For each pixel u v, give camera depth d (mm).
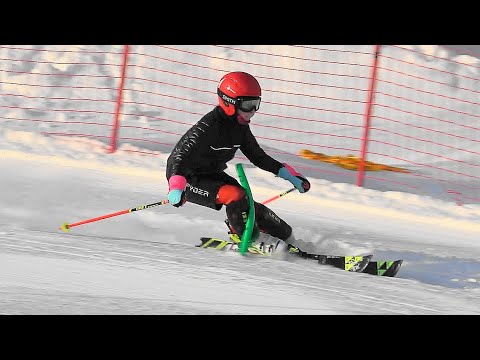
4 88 33875
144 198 21234
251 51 38312
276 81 36969
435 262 17672
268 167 16875
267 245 15805
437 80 37281
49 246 14422
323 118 34688
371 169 28031
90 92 34375
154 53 37656
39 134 27406
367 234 20297
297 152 29766
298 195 24031
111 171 24594
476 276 16547
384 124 34219
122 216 19234
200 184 16062
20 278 11758
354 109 35594
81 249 14469
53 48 36875
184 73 36906
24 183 21516
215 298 11812
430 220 23219
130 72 36219
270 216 16422
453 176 28641
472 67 37969
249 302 11781
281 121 33812
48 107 32719
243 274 13766
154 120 32625
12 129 28375
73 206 19766
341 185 25266
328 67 37875
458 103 36094
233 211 15703
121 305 10719
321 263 15555
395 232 21109
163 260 14266
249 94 15625
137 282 12352
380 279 14586
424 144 32188
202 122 15938
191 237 18156
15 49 36469
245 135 16375
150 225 18859
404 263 17359
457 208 24594
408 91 36625
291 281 13609
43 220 18281
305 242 17438
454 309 12633
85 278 12234
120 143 28078
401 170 28578
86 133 29562
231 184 16156
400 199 24750
